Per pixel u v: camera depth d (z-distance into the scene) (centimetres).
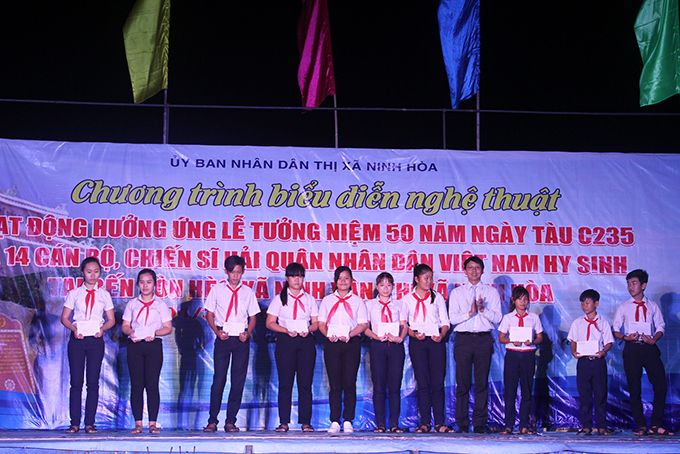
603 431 642
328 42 724
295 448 573
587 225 721
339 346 630
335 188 713
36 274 677
